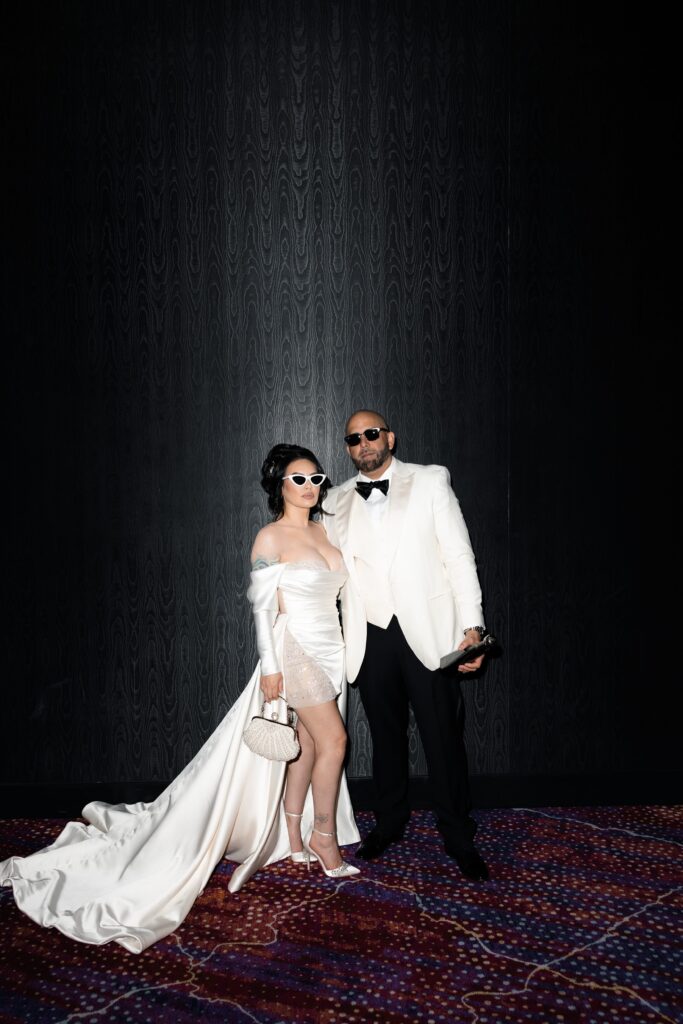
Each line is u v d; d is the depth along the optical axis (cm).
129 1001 206
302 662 272
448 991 209
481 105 339
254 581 272
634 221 344
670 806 345
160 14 336
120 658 344
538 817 331
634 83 341
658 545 349
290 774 288
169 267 340
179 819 265
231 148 339
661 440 348
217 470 343
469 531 345
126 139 338
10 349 340
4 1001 206
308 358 342
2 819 341
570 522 346
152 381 342
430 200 340
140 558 344
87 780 345
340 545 289
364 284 341
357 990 209
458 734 289
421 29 338
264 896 262
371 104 339
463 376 342
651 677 350
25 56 335
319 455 343
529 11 339
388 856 292
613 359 345
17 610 343
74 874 265
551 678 348
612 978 214
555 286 343
